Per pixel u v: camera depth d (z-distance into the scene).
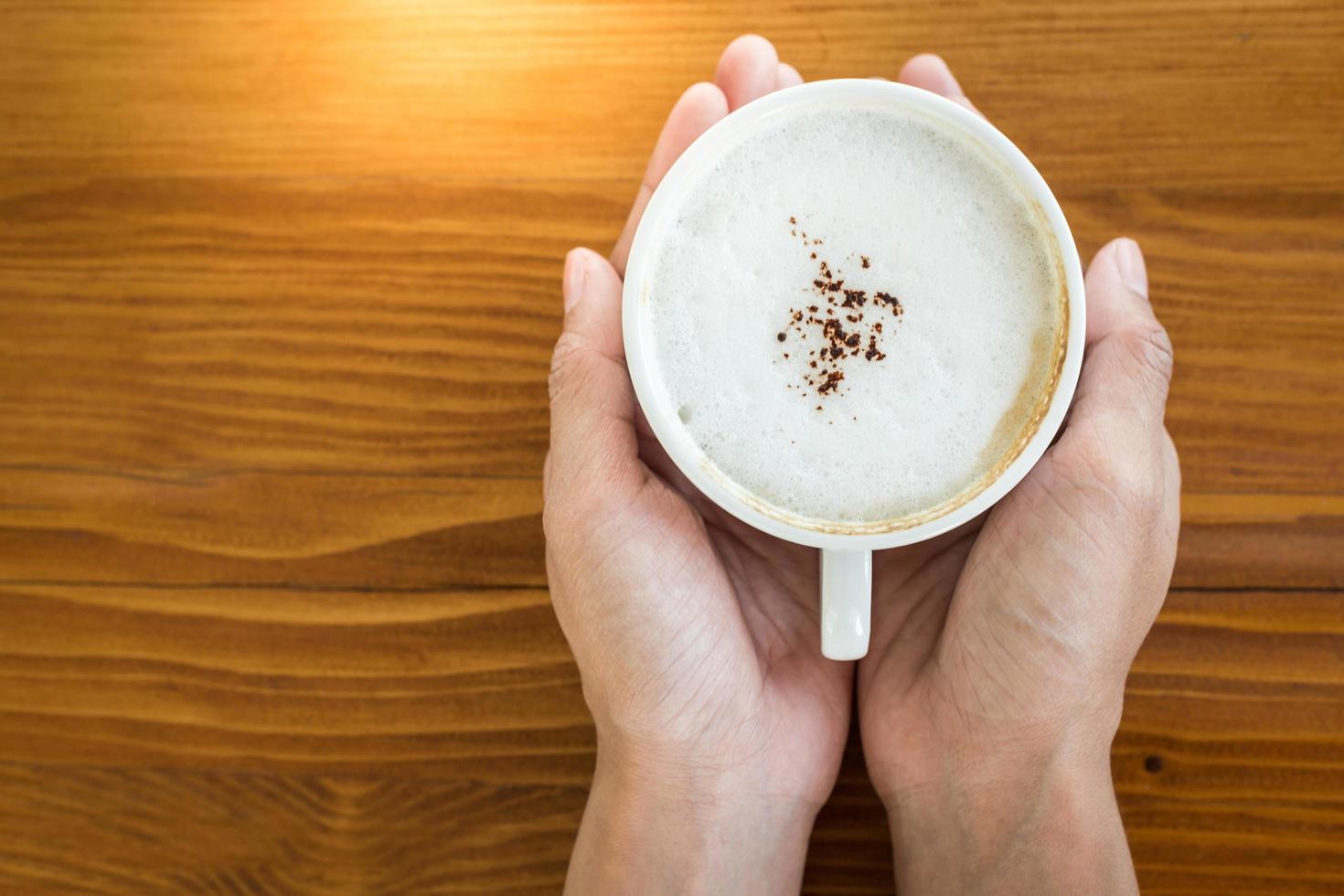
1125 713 0.44
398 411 0.45
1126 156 0.44
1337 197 0.44
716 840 0.40
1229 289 0.44
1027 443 0.36
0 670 0.45
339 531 0.45
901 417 0.37
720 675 0.40
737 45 0.42
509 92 0.45
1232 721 0.44
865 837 0.44
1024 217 0.37
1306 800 0.43
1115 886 0.39
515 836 0.45
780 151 0.37
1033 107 0.44
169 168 0.45
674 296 0.37
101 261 0.46
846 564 0.37
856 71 0.44
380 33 0.45
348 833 0.45
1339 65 0.43
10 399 0.46
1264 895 0.43
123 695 0.45
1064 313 0.36
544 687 0.45
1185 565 0.44
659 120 0.45
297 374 0.45
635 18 0.45
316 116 0.45
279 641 0.45
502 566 0.45
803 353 0.37
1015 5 0.44
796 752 0.42
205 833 0.45
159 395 0.45
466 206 0.45
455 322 0.45
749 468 0.37
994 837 0.40
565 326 0.40
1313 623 0.44
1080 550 0.38
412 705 0.45
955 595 0.41
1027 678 0.39
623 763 0.40
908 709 0.42
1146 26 0.44
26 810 0.45
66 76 0.45
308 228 0.45
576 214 0.45
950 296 0.37
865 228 0.37
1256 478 0.44
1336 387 0.44
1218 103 0.44
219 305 0.45
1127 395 0.39
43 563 0.45
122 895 0.45
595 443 0.39
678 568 0.39
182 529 0.45
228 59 0.45
